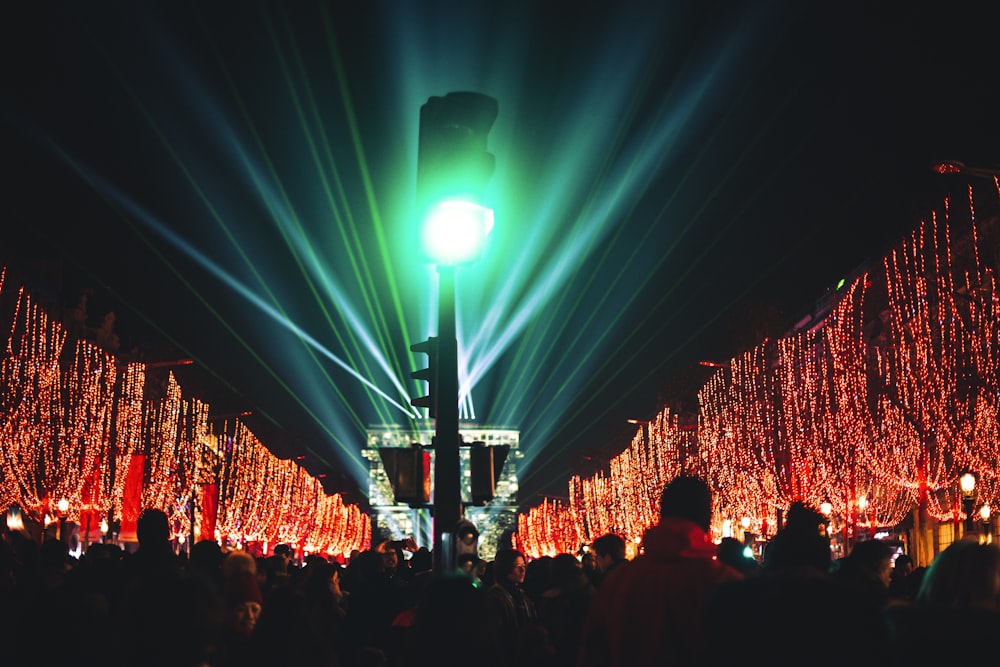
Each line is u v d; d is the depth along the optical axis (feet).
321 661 23.53
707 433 212.64
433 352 34.24
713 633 15.35
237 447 254.47
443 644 20.76
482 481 33.68
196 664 16.81
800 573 15.61
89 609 25.81
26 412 153.58
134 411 182.50
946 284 135.23
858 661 14.52
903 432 134.72
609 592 20.52
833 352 156.87
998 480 114.01
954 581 20.79
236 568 31.17
